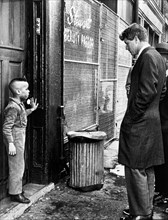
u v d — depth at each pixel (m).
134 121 3.63
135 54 3.82
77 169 4.82
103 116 7.52
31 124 4.75
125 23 9.45
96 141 4.86
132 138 3.65
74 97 5.78
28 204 4.21
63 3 4.94
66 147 5.42
